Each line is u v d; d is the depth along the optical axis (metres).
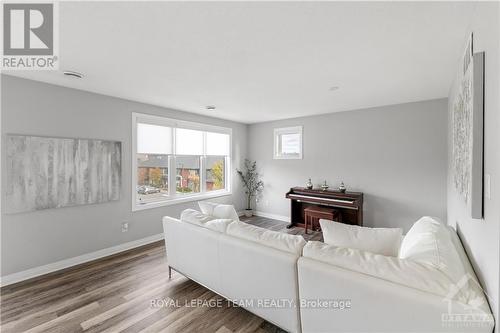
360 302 1.25
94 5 1.40
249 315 2.00
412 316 1.09
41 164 2.72
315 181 4.78
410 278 1.15
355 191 4.30
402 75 2.57
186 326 1.86
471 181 1.21
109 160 3.31
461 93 1.81
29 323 1.89
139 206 3.71
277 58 2.15
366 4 1.40
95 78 2.65
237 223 2.04
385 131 3.98
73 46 1.92
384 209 4.01
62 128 2.90
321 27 1.65
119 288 2.42
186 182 4.59
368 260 1.32
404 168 3.82
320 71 2.46
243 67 2.35
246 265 1.79
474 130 1.19
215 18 1.54
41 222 2.76
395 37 1.77
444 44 1.87
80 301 2.19
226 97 3.45
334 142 4.52
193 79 2.70
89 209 3.16
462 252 1.51
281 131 5.26
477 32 1.34
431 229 1.59
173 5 1.40
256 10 1.45
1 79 2.48
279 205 5.32
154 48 1.96
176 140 4.31
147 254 3.36
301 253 1.59
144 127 3.83
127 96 3.38
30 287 2.44
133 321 1.92
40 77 2.61
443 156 3.49
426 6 1.41
